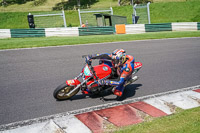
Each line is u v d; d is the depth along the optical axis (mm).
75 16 35094
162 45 13859
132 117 5078
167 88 7152
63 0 49594
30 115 5090
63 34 18734
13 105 5566
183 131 4348
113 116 5098
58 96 5785
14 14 35312
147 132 4312
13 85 6855
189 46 13758
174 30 22344
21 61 9391
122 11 37094
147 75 8336
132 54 11250
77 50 11719
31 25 20328
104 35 19188
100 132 4379
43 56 10305
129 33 21094
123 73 5656
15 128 4504
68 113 5227
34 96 6133
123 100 6121
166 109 5559
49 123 4719
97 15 22938
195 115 5102
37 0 49125
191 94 6633
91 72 5637
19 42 13617
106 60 6070
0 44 12594
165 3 38312
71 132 4359
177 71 8930
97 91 5914
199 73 8797
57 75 7895
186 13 35125
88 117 5008
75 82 5598
